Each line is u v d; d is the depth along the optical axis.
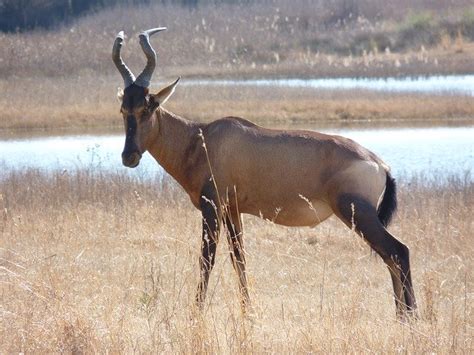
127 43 149.00
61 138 89.50
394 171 64.69
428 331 26.22
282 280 34.53
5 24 187.00
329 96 110.19
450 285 33.41
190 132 32.84
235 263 31.06
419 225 42.88
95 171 62.44
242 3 193.50
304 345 24.86
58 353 24.62
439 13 180.88
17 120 98.19
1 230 42.97
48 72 134.75
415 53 156.50
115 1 188.62
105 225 43.66
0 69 133.12
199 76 138.12
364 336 25.52
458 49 155.00
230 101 105.88
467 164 68.25
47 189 53.19
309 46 163.75
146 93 32.38
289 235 42.50
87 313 27.16
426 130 90.94
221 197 31.77
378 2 189.00
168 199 50.62
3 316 27.00
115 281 33.59
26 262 35.09
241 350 24.31
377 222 30.14
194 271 31.62
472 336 25.58
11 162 72.62
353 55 161.50
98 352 24.78
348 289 31.88
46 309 27.36
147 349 24.92
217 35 163.00
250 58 154.38
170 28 167.00
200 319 25.81
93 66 138.62
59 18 191.00
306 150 31.09
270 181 31.27
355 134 88.12
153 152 33.00
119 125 98.75
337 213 30.72
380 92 113.69
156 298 30.48
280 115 99.88
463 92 112.44
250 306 28.48
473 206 47.44
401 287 29.61
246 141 31.53
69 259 36.56
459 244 39.22
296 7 187.25
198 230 41.84
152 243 40.44
